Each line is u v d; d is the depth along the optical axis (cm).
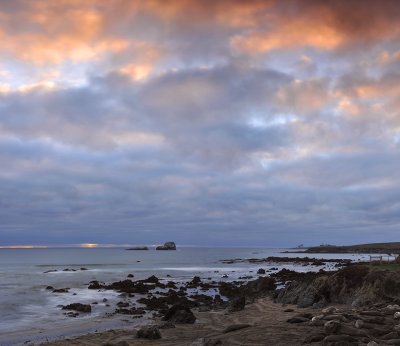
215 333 1839
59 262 10056
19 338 1959
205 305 3077
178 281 5178
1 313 2620
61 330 2133
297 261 10488
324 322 1622
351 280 2778
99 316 2564
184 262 10338
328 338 1338
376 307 2183
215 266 8675
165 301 3178
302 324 1706
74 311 2733
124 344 1622
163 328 2053
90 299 3394
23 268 7625
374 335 1395
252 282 3978
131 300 3366
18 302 3106
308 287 2933
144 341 1730
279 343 1398
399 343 1252
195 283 4700
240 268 7938
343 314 1706
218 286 4478
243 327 1805
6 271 6762
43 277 5553
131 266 8469
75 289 4088
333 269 7256
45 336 2000
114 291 3953
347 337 1332
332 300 2752
